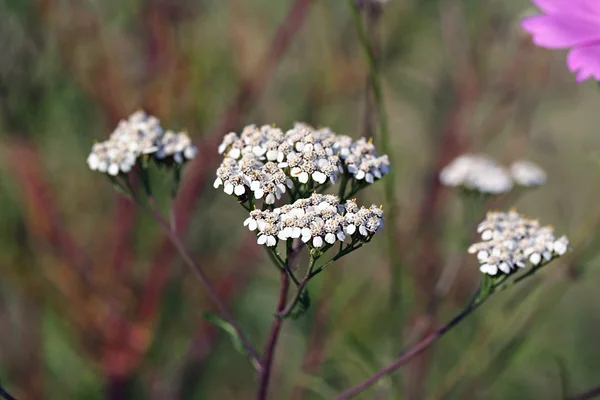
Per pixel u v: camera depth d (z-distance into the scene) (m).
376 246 0.65
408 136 0.72
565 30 0.55
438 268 0.65
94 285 0.64
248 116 0.65
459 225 0.65
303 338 0.64
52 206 0.64
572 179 0.71
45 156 0.65
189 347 0.65
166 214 0.65
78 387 0.65
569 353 0.73
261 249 0.66
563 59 0.67
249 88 0.64
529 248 0.51
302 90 0.67
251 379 0.67
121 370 0.64
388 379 0.58
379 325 0.63
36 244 0.64
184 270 0.66
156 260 0.65
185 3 0.65
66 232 0.65
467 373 0.61
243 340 0.51
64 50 0.64
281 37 0.64
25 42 0.64
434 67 0.68
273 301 0.68
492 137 0.67
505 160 0.68
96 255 0.66
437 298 0.61
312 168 0.49
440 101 0.68
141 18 0.65
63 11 0.64
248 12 0.67
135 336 0.64
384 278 0.63
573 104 0.70
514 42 0.67
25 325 0.65
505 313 0.62
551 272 0.60
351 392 0.51
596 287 0.80
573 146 0.70
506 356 0.60
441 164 0.66
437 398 0.59
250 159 0.49
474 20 0.67
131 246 0.65
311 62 0.67
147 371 0.65
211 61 0.66
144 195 0.65
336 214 0.48
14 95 0.63
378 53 0.58
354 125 0.67
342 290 0.62
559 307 0.77
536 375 0.69
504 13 0.67
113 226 0.67
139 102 0.65
